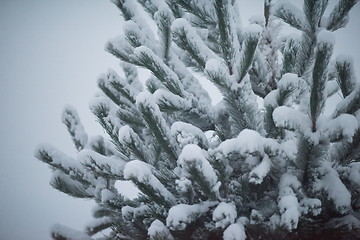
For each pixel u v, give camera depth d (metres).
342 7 0.97
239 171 0.95
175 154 0.90
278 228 0.75
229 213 0.76
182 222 0.78
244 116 0.89
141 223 0.93
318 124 0.76
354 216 0.81
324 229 0.81
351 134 0.70
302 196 0.81
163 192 0.84
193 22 1.05
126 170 0.82
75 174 1.01
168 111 0.99
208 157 0.81
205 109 1.00
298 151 0.79
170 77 0.95
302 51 0.98
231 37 0.86
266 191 0.91
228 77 0.85
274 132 0.92
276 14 1.03
